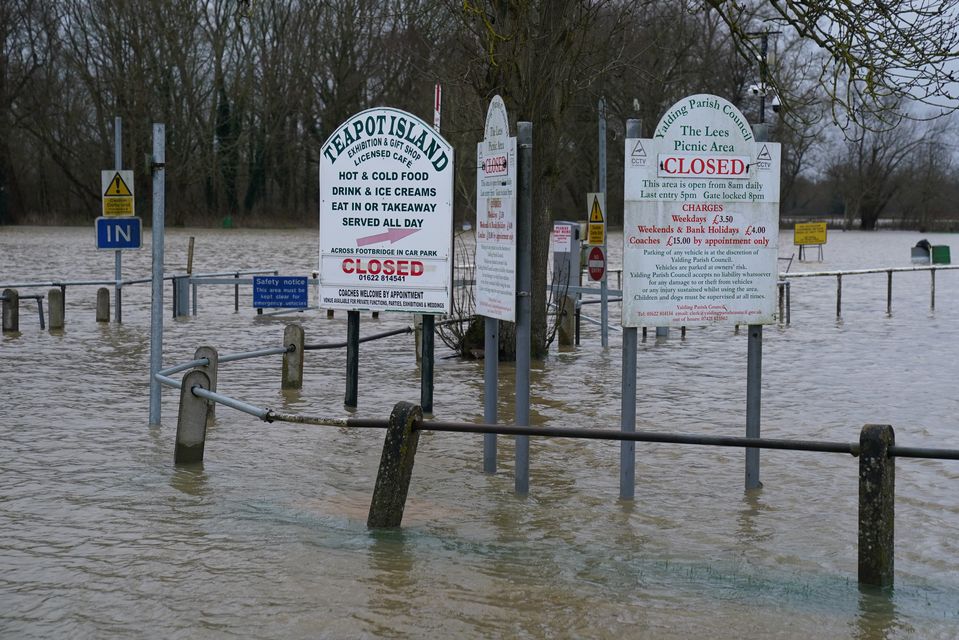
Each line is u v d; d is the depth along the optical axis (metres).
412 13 24.06
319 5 74.44
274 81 76.75
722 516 8.71
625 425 9.04
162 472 9.72
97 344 18.09
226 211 82.31
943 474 10.02
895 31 12.91
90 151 74.88
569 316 18.58
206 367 12.12
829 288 32.81
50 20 73.56
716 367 16.34
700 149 8.80
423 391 12.30
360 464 10.25
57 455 10.26
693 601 6.79
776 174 8.96
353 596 6.77
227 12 71.62
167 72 72.25
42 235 60.50
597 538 8.09
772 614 6.58
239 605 6.59
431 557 7.55
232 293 27.95
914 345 19.08
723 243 8.91
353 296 11.59
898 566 7.55
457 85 17.95
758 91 18.33
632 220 8.77
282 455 10.50
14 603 6.59
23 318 21.88
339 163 11.49
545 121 16.36
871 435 7.01
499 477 9.89
